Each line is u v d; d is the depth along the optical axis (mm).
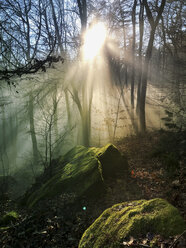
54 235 4180
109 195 5434
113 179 6336
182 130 9812
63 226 4441
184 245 2148
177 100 10789
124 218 2961
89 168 5902
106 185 5773
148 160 7559
